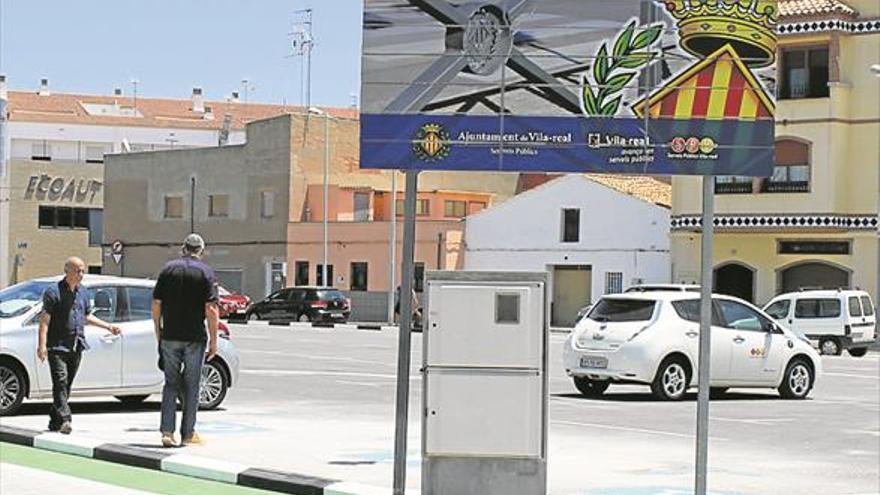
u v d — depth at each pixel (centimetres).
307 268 7169
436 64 1111
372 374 2900
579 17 1109
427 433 1081
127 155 8219
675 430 1894
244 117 12512
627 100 1109
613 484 1339
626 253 6000
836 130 5206
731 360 2373
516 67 1111
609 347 2328
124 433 1644
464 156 1113
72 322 1611
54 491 1245
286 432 1730
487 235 6431
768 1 1110
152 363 1891
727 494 1296
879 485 1396
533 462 1077
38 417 1811
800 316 4425
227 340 2041
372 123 1112
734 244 5462
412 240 1120
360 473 1358
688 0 1110
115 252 8056
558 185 6203
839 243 5247
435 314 1082
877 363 3878
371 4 1110
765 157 1105
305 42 7656
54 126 11194
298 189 7288
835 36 5184
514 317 1076
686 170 1105
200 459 1395
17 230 8912
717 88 1107
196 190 7800
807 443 1786
